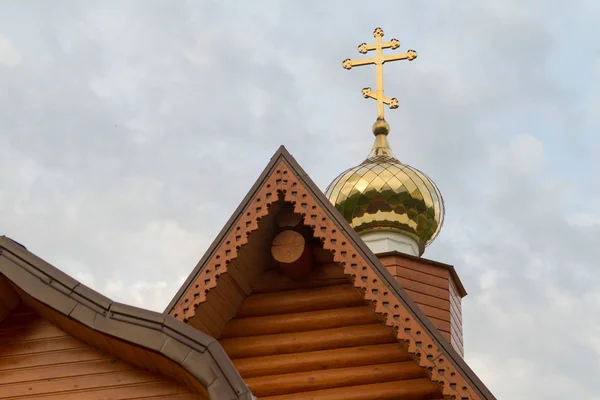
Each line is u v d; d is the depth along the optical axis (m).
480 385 12.33
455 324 18.34
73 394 10.06
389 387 13.73
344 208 21.80
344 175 22.05
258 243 14.09
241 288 14.34
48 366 10.23
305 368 14.09
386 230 21.69
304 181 13.59
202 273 13.35
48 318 10.30
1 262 10.02
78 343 10.29
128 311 9.64
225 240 13.44
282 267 14.24
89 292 9.80
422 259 18.08
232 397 9.05
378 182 21.52
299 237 14.04
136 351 9.68
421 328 12.64
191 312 13.21
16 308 10.45
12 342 10.37
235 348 14.28
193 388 9.77
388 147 22.92
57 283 9.88
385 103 23.44
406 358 13.88
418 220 21.73
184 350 9.35
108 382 10.07
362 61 23.52
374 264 13.04
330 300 14.38
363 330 14.15
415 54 23.28
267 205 13.55
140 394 9.97
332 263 14.52
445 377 12.40
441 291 18.00
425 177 21.98
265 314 14.49
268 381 14.04
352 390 13.81
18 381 10.20
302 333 14.32
